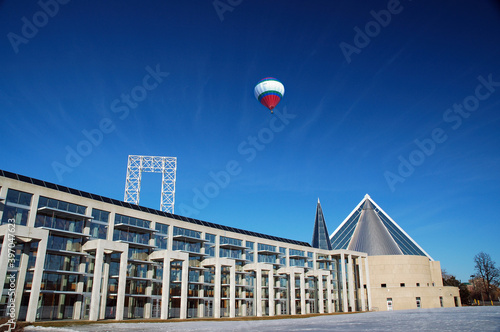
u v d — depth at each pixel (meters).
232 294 67.56
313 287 93.62
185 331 35.78
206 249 73.19
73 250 52.62
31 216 48.31
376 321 47.50
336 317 64.75
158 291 63.25
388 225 124.44
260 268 74.75
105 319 52.53
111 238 57.16
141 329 38.38
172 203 81.88
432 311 73.00
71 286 51.62
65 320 48.09
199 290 69.88
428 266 104.44
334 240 129.12
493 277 128.62
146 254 62.44
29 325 40.84
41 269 44.12
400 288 98.88
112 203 61.19
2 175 48.19
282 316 68.38
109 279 55.88
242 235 81.06
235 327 41.69
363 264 104.38
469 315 53.75
